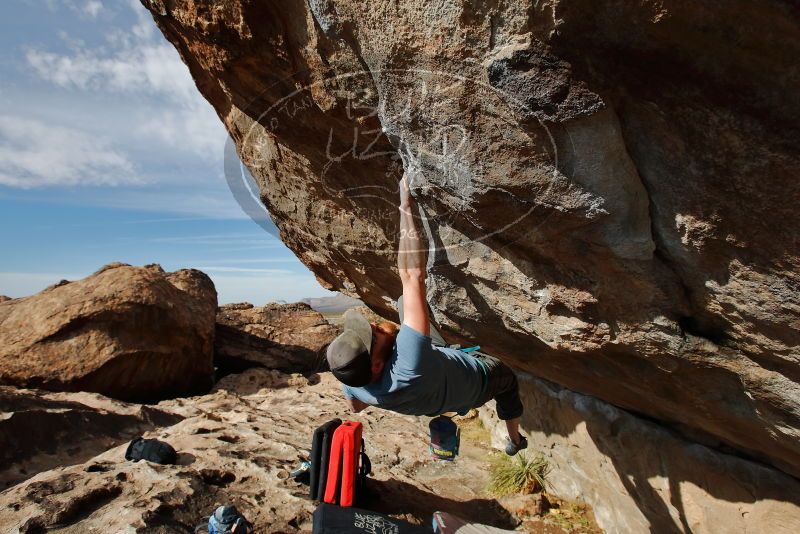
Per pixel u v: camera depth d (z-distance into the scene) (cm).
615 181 152
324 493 382
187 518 362
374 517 329
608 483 423
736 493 293
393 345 212
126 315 875
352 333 202
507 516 476
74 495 365
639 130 142
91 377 827
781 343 170
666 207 157
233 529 337
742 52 114
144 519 339
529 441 556
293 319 1312
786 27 105
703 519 319
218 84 240
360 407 246
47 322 845
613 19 119
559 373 361
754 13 106
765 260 149
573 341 240
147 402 934
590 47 126
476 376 233
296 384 1016
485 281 248
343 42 162
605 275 193
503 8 125
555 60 129
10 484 478
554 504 495
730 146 130
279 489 420
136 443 456
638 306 199
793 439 207
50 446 558
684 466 325
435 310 323
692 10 111
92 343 840
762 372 188
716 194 142
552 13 120
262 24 175
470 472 569
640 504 381
